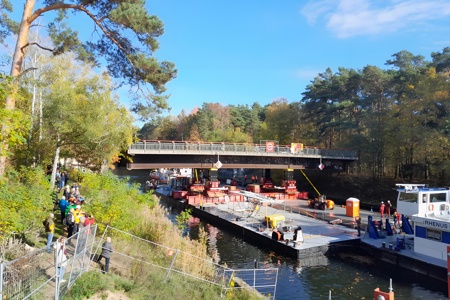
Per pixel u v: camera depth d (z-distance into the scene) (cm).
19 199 1265
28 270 999
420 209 2822
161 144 4444
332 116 7106
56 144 2922
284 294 2102
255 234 3306
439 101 4653
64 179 3000
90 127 2741
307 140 7706
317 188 6531
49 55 2855
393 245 2666
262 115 12525
